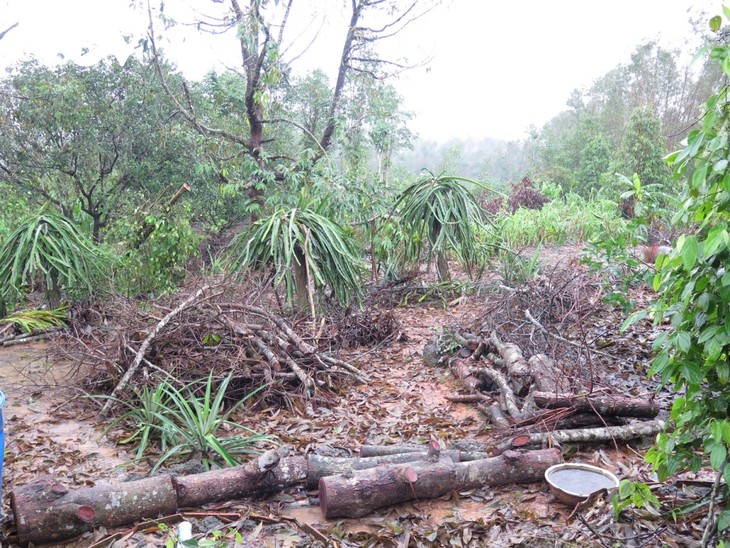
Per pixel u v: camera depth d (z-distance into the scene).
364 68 10.66
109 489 2.50
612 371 4.18
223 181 10.91
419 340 5.48
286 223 5.18
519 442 2.95
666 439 2.12
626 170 15.33
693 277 1.93
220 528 2.49
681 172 1.92
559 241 9.41
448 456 2.87
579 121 29.94
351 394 4.15
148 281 6.61
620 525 2.37
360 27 9.82
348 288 5.36
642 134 15.33
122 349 4.15
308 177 8.77
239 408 3.89
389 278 7.29
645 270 5.02
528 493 2.73
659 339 2.09
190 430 3.18
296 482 2.79
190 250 6.96
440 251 7.06
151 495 2.54
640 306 5.58
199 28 8.50
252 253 5.27
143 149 11.41
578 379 3.67
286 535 2.45
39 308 5.88
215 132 9.71
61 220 5.83
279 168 9.05
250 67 9.25
